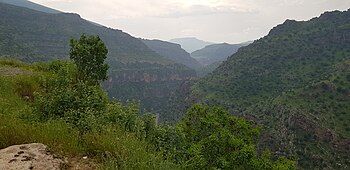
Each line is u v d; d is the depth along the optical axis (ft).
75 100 34.88
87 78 71.10
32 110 33.47
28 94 48.57
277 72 550.77
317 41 588.09
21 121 26.50
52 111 33.45
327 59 543.39
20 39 616.80
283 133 326.85
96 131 24.08
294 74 526.57
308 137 314.76
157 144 29.01
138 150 20.74
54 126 24.35
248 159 43.19
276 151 311.68
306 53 571.69
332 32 583.99
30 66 82.74
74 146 21.31
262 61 579.89
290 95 383.65
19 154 18.20
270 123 359.87
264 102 431.84
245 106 456.86
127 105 32.86
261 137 329.11
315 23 643.86
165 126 32.68
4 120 23.63
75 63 76.28
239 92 516.73
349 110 345.51
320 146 305.32
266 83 527.40
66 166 18.74
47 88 48.34
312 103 360.89
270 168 46.70
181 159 28.25
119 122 29.58
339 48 558.15
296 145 308.40
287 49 589.73
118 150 20.44
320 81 397.60
